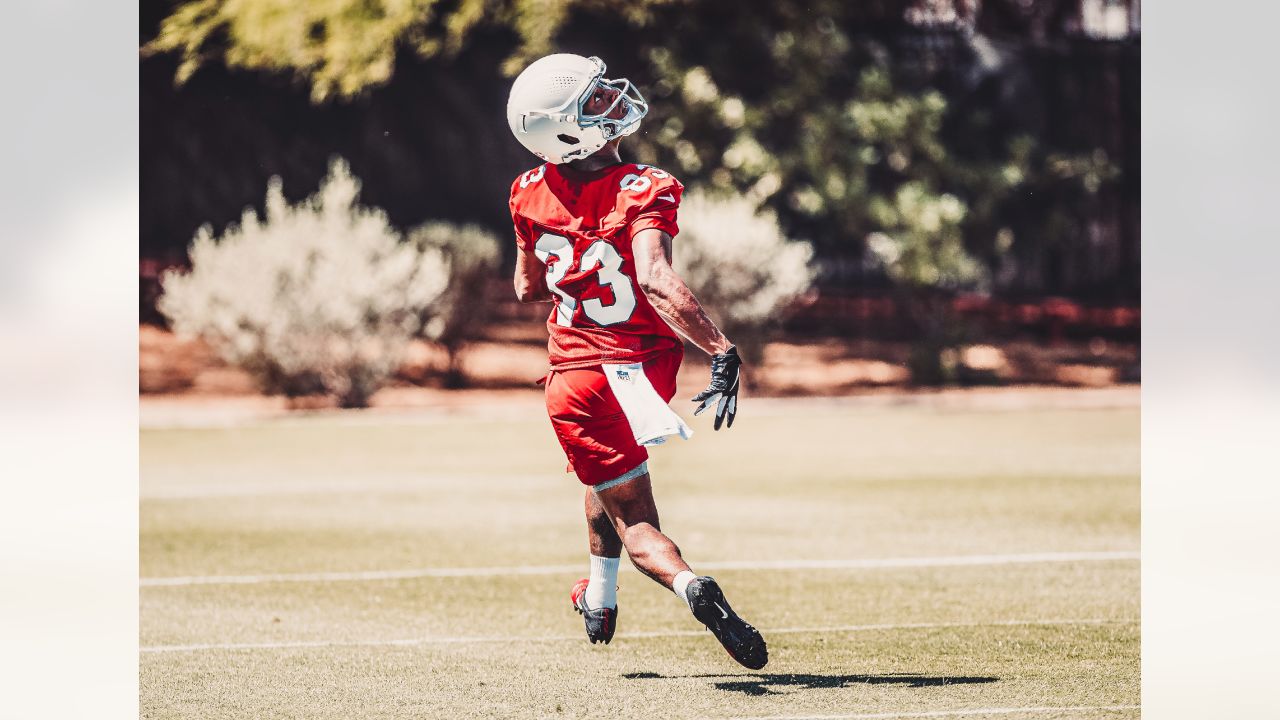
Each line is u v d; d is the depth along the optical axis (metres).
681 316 10.87
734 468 27.78
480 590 16.53
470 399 42.94
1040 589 16.36
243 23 48.50
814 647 13.55
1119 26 53.97
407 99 52.72
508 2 49.12
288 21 48.03
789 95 49.47
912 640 13.80
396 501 23.72
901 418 37.84
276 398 41.22
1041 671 12.64
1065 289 53.97
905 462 28.59
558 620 14.84
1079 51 53.78
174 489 25.14
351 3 47.91
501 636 14.12
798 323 52.00
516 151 53.03
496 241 47.31
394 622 14.80
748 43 50.78
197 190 51.97
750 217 43.69
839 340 51.28
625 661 13.05
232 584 16.97
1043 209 53.56
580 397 11.58
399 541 19.92
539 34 48.19
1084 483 25.55
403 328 41.16
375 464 28.72
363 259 40.62
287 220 40.75
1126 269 53.97
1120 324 52.94
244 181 52.25
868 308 52.31
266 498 24.08
